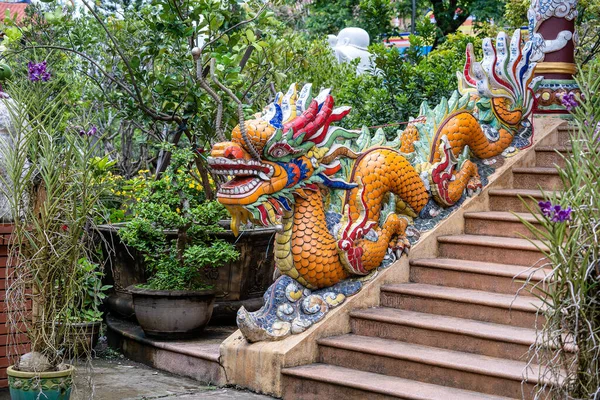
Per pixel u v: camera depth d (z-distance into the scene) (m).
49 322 5.65
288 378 6.61
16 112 6.38
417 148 7.93
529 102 8.60
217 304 8.42
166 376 7.46
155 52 8.93
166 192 8.02
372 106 10.55
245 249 8.41
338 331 7.01
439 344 6.56
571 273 4.37
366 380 6.27
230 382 7.01
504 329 6.41
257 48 9.05
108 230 8.70
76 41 9.66
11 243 5.96
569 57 8.98
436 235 7.76
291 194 6.81
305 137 6.82
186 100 8.86
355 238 7.06
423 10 24.34
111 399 6.59
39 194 5.91
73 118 9.72
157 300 7.73
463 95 8.57
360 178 7.23
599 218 4.43
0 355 6.51
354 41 15.53
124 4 9.57
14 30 10.01
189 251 7.77
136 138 12.45
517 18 13.59
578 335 4.44
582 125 5.00
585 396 4.43
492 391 5.89
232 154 6.50
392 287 7.24
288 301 6.94
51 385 5.55
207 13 8.82
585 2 11.71
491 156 8.42
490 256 7.44
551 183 8.19
